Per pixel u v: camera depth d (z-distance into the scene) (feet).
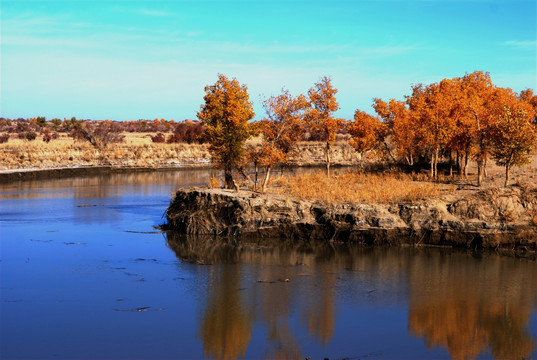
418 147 166.30
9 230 118.42
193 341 61.11
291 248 102.78
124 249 102.27
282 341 61.26
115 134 343.46
